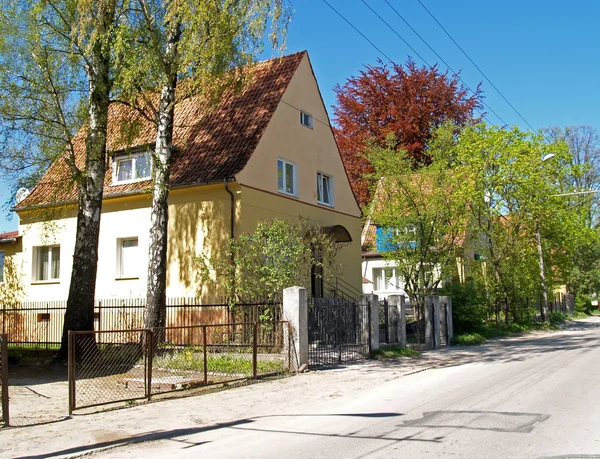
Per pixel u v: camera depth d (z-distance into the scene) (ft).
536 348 60.29
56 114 50.37
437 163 74.59
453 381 37.96
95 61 48.42
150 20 46.78
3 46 46.29
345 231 73.51
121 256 69.41
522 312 96.22
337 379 40.32
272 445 22.24
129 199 68.64
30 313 74.38
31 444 23.39
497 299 91.40
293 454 20.66
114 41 45.03
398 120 116.47
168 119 50.08
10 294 77.51
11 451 22.39
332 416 27.76
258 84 71.72
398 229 71.92
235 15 44.73
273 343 45.88
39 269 76.69
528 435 22.03
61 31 48.14
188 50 44.04
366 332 52.29
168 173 50.08
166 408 30.73
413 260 71.00
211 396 34.17
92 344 48.11
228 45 44.68
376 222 74.38
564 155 90.12
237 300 55.06
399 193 71.67
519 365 45.27
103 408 30.60
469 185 77.36
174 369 42.50
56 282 73.72
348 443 22.00
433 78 119.44
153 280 48.21
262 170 64.13
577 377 37.17
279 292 50.90
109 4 45.32
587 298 171.73
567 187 109.50
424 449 20.48
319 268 73.31
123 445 23.17
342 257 80.59
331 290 76.07
